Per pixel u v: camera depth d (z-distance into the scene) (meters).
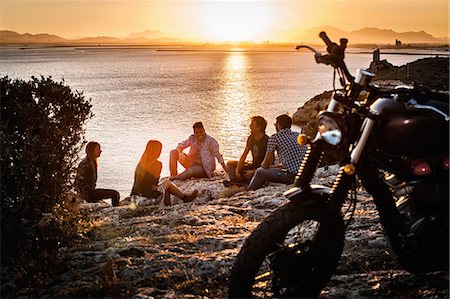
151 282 4.72
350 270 4.78
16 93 6.13
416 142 3.65
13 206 5.86
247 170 11.67
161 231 6.90
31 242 5.98
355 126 3.69
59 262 5.38
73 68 154.25
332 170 10.36
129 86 78.50
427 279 4.26
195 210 8.02
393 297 4.10
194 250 5.80
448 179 3.79
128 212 8.84
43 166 6.09
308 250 3.82
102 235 6.82
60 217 6.63
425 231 3.80
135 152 22.52
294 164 10.29
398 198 4.18
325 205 3.77
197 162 12.91
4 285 4.98
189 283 4.62
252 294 4.09
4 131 5.93
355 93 3.71
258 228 3.76
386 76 42.81
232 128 30.58
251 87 72.56
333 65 3.80
